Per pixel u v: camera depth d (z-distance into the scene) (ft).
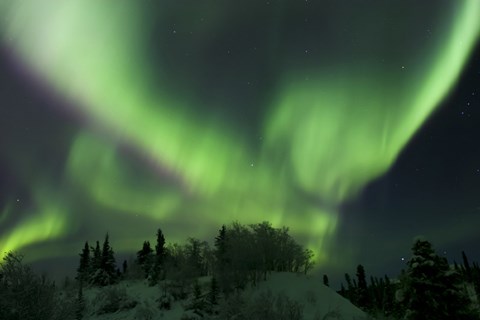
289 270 183.93
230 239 184.14
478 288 188.55
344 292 255.29
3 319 42.86
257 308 74.74
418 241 95.35
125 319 157.79
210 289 161.48
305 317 118.32
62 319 47.47
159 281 199.82
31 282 45.68
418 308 89.66
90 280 236.84
